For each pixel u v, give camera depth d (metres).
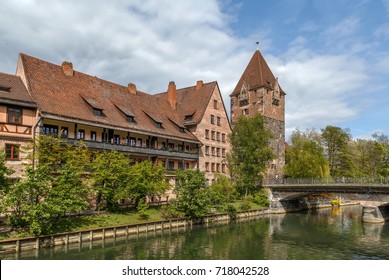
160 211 40.31
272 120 76.44
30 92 35.62
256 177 60.28
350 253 28.70
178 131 53.66
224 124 63.84
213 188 49.12
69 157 33.03
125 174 36.22
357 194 49.62
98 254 25.61
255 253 28.17
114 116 43.44
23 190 26.41
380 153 84.88
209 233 36.19
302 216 55.34
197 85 63.62
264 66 78.50
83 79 44.88
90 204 36.72
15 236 25.78
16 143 32.72
